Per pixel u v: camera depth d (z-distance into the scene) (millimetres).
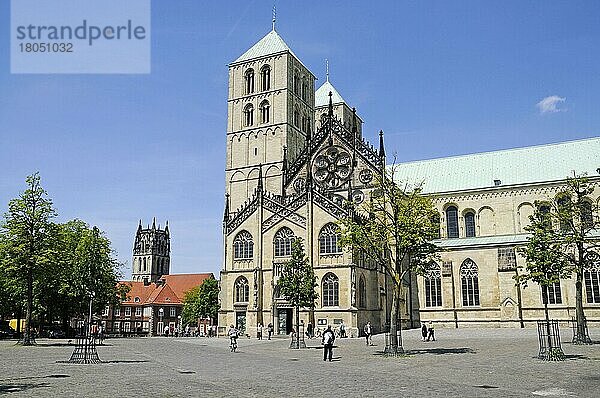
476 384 34031
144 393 29547
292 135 130500
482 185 117688
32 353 62844
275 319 103438
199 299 171875
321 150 118562
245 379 36969
